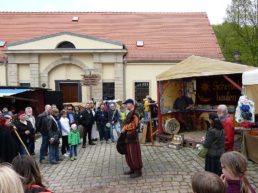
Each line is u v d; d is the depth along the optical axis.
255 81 9.09
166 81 13.79
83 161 10.34
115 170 9.02
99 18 28.73
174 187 7.24
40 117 10.28
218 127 6.02
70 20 28.56
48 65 23.75
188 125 14.64
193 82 14.69
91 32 27.14
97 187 7.51
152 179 7.93
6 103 16.02
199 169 8.66
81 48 23.36
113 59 23.58
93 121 13.57
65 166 9.73
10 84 23.69
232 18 31.75
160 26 27.73
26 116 10.29
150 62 23.95
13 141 7.60
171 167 9.02
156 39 26.20
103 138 14.44
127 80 24.02
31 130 10.26
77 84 24.12
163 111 13.70
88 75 21.02
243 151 9.56
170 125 13.38
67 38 23.41
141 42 25.59
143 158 10.34
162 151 11.40
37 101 15.66
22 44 23.42
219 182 2.59
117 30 27.30
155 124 13.95
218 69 11.11
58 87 24.12
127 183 7.71
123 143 8.27
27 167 3.01
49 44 23.47
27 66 23.95
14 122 9.96
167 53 24.62
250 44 31.94
